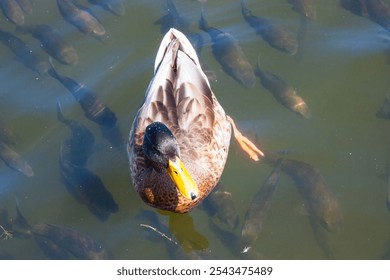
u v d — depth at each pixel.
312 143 10.29
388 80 11.12
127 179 10.11
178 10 12.33
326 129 10.48
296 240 9.22
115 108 10.95
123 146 10.45
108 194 9.78
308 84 11.14
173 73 9.75
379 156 10.06
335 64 11.41
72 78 11.38
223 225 9.45
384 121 10.52
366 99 10.87
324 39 11.77
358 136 10.35
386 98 10.79
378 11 11.96
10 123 10.80
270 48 11.71
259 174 10.01
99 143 10.47
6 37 11.96
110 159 10.27
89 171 10.06
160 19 12.22
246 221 9.24
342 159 10.06
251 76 11.06
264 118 10.66
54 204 9.76
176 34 10.40
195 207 9.82
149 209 9.87
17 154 10.30
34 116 10.89
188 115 9.54
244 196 9.77
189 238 9.42
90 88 11.20
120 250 9.23
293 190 9.70
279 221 9.44
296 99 10.72
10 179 10.07
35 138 10.59
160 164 8.93
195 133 9.49
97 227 9.51
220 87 11.11
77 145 10.44
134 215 9.70
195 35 11.83
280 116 10.67
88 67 11.55
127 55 11.70
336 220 9.24
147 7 12.43
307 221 9.41
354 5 12.15
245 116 10.70
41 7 12.55
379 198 9.57
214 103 9.98
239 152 10.35
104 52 11.78
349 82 11.14
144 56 11.66
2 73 11.48
